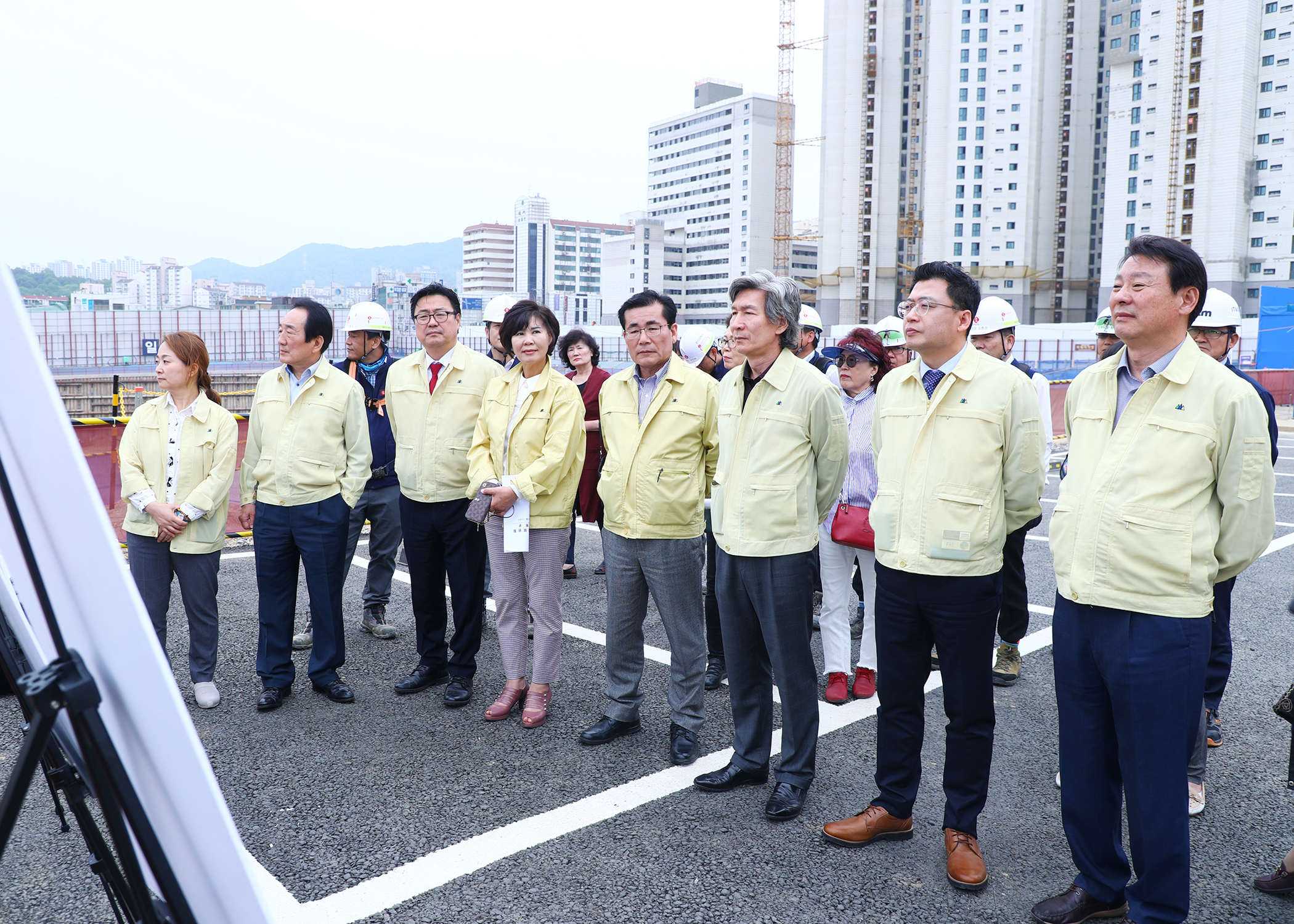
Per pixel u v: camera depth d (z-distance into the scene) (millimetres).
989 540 2812
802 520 3176
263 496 4125
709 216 161625
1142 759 2373
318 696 4301
